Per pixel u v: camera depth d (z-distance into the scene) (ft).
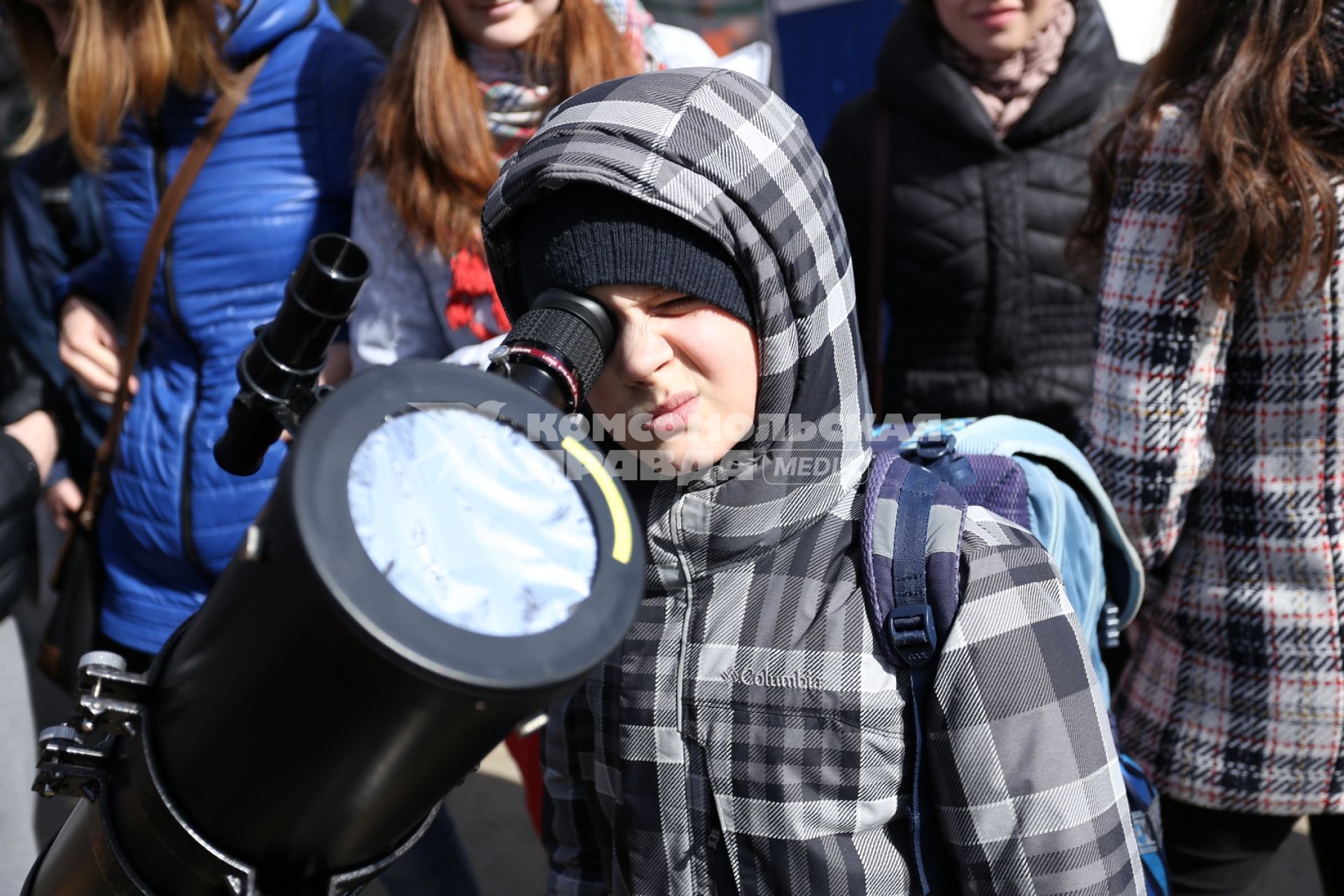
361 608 2.11
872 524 4.02
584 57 7.40
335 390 2.46
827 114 16.75
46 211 7.97
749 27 15.25
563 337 3.48
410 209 7.20
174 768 2.69
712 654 4.08
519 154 3.97
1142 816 5.04
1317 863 6.66
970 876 3.97
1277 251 5.32
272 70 7.55
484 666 2.17
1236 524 5.77
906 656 3.85
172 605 7.79
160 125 7.47
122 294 7.87
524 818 11.02
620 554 2.54
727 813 4.08
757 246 3.70
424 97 7.09
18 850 6.52
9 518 5.78
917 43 8.76
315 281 2.72
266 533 2.34
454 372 2.64
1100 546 5.23
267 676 2.37
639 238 3.60
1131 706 6.36
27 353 8.29
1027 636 3.82
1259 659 5.74
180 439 7.54
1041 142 8.70
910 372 9.16
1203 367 5.63
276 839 2.64
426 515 2.36
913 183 8.80
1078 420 8.86
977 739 3.81
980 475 4.78
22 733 6.56
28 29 7.93
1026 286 8.71
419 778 2.50
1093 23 8.66
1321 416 5.47
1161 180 5.82
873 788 3.94
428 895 7.82
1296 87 5.30
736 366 3.81
